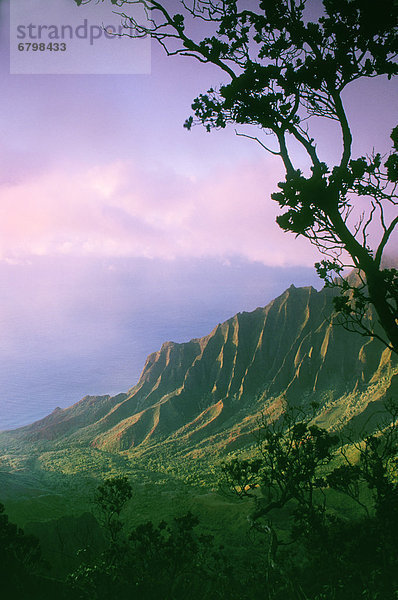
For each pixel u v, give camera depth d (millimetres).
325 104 9656
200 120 10883
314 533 11859
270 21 10086
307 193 8820
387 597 9484
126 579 12172
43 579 11523
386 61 9430
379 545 10852
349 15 9297
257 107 9750
